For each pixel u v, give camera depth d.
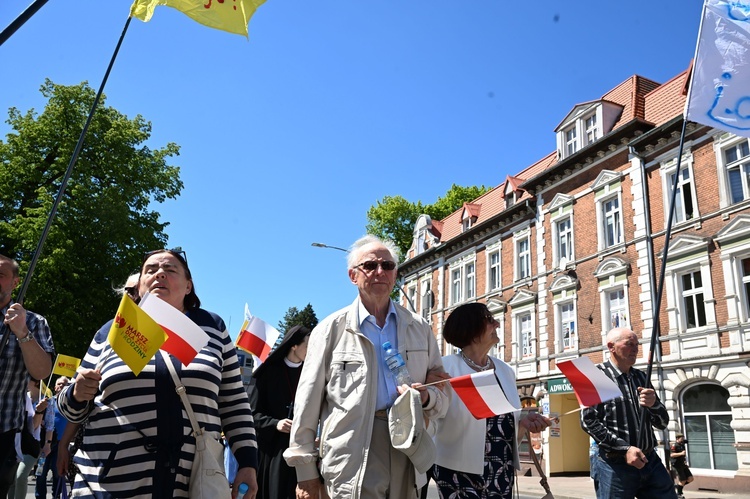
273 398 5.33
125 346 2.68
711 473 18.16
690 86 5.54
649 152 21.47
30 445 5.13
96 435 2.83
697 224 19.44
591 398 4.39
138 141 29.50
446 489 4.01
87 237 25.81
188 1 4.58
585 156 23.98
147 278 3.31
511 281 28.38
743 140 18.47
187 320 2.87
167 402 2.88
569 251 24.91
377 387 3.32
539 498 16.88
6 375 4.11
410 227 48.62
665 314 20.05
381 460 3.20
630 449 4.63
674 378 19.47
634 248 21.42
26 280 3.52
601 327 22.34
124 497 2.70
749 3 5.74
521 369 26.53
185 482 2.84
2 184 25.81
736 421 17.61
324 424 3.29
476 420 4.03
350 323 3.48
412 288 37.94
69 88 27.69
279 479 5.06
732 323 17.95
